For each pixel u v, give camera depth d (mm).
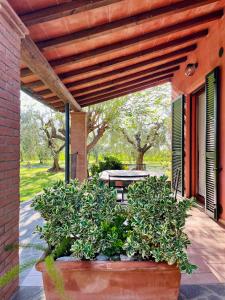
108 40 3658
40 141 11633
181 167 6266
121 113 10922
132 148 11539
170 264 1886
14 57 2199
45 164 12914
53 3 2439
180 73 6539
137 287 1934
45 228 2061
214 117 4262
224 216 4090
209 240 3469
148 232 1930
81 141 7211
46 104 6730
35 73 3719
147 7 3043
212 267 2695
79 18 2842
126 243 1953
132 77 5879
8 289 2088
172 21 3730
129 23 3174
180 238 1959
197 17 3891
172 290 1948
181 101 6305
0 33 1924
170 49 4945
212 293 2229
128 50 4305
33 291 2260
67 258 1977
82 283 1919
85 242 1957
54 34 3053
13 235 2178
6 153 2041
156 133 11430
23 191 8211
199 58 5160
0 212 1925
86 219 2062
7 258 2047
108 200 2227
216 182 4246
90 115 10242
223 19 3988
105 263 1901
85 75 4793
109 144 11539
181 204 2055
